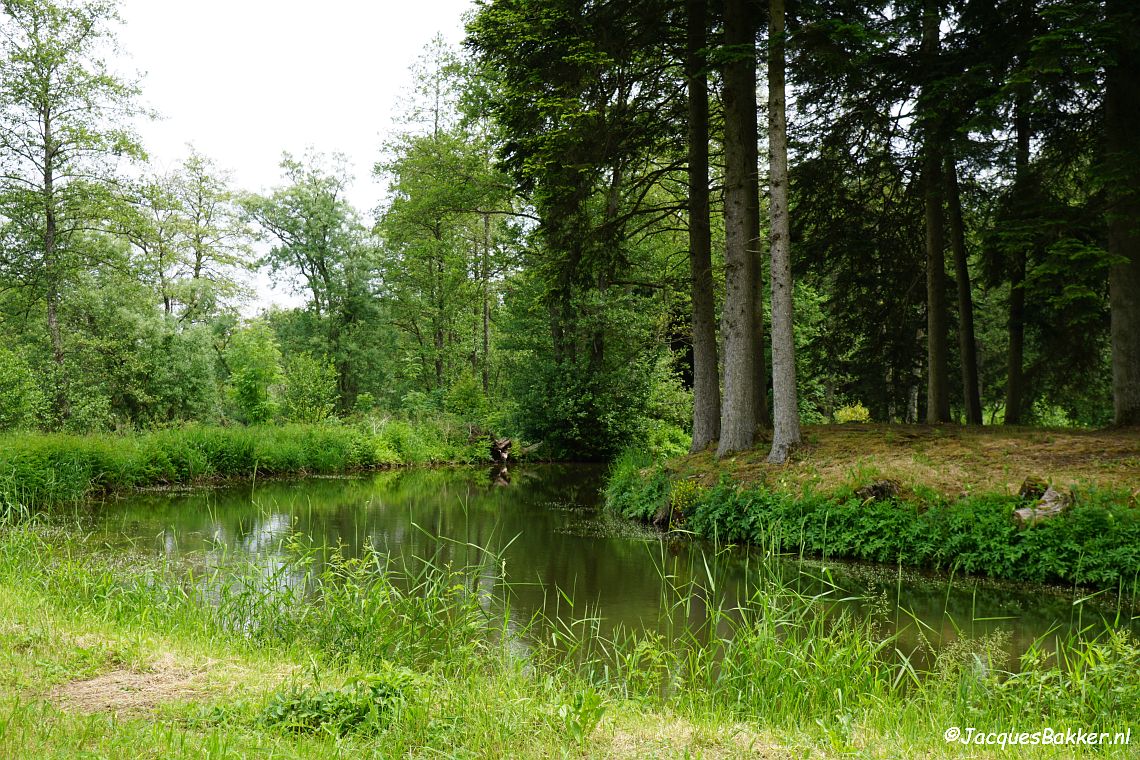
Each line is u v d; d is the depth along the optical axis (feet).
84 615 21.18
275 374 113.09
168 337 104.63
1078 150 51.44
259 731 12.37
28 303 90.58
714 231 97.19
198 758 10.78
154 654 17.35
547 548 41.83
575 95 47.32
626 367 97.81
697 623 27.12
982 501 36.99
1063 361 64.23
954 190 62.80
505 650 20.84
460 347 136.46
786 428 49.49
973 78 45.03
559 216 53.78
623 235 58.18
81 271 93.30
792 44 45.29
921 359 74.38
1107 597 30.27
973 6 49.49
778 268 49.01
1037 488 36.52
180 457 72.95
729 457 53.21
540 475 87.15
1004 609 29.01
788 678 17.71
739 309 53.78
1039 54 39.86
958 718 15.88
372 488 72.49
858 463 44.88
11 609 19.88
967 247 69.72
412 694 14.19
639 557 39.37
